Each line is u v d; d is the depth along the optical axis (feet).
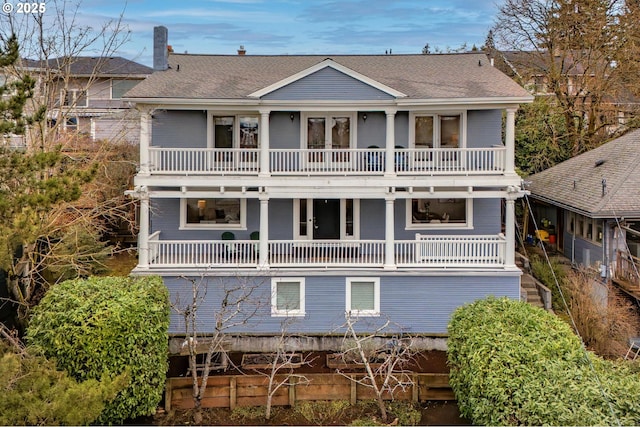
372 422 39.73
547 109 96.63
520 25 99.09
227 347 53.98
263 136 57.72
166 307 45.03
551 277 65.92
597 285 62.08
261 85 61.46
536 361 33.40
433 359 52.37
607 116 97.35
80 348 38.96
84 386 31.40
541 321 39.22
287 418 42.98
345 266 56.90
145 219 56.65
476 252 58.23
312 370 49.70
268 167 57.98
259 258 57.06
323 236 65.41
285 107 57.21
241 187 59.26
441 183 57.47
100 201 72.28
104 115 86.84
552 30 95.71
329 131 63.67
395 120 63.31
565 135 96.78
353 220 64.85
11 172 36.04
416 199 64.44
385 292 56.90
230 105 56.90
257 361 51.85
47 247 62.18
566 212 75.56
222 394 44.47
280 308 56.75
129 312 40.75
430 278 56.75
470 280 56.75
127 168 84.02
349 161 61.21
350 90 56.90
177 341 54.90
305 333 55.42
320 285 56.90
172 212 63.98
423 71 67.87
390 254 57.16
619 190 61.11
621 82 94.17
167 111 62.39
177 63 70.95
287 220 64.69
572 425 27.09
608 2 92.94
